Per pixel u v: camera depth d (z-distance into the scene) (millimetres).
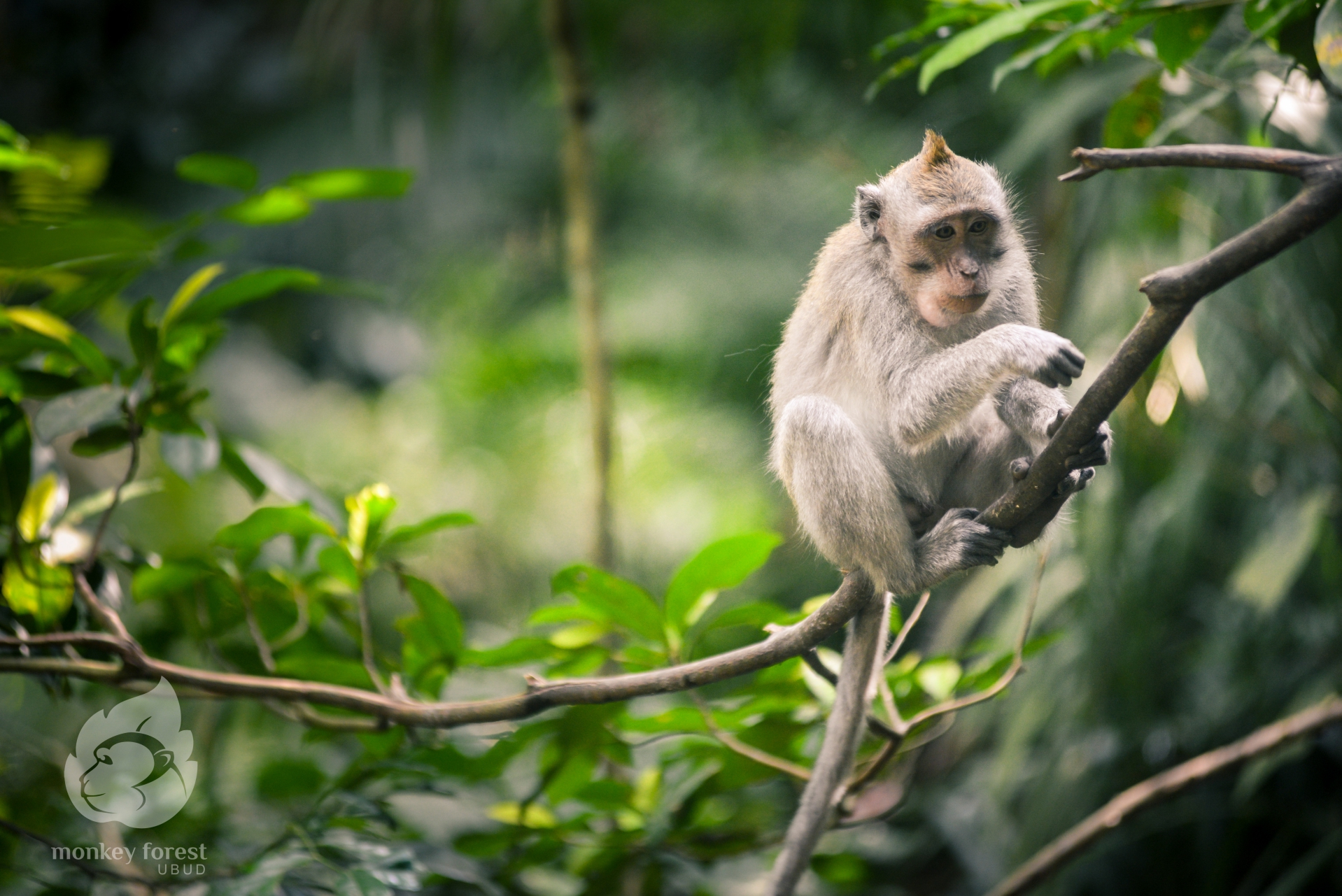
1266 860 7176
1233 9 4020
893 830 8250
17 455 4785
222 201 11625
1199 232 6484
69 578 4816
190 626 5320
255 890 4109
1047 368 4184
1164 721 7473
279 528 4539
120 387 4637
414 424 13461
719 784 5004
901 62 4539
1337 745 7230
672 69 10547
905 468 5055
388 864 4328
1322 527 6531
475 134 11492
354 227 12719
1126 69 6191
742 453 12188
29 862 5121
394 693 4527
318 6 9680
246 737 6762
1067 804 7211
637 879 5574
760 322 11633
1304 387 6289
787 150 10438
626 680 4090
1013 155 6203
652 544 12094
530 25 9641
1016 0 4270
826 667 4789
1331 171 2859
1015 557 7453
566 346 12969
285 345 12539
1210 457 6895
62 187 5656
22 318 4652
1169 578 6824
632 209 12555
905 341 4984
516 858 5383
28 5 11367
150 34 12000
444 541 11992
